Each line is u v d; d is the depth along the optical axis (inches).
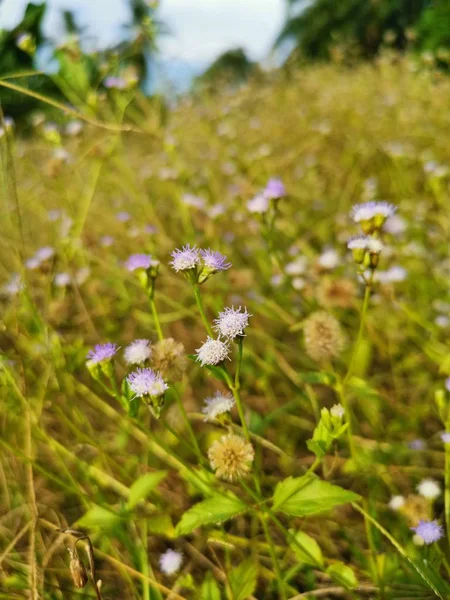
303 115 20.2
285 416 8.6
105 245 11.3
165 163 15.9
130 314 11.2
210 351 4.6
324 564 5.7
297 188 15.4
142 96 13.9
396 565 5.7
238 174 16.2
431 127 17.1
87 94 10.9
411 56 25.9
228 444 4.9
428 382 9.0
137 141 19.1
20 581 5.7
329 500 4.9
